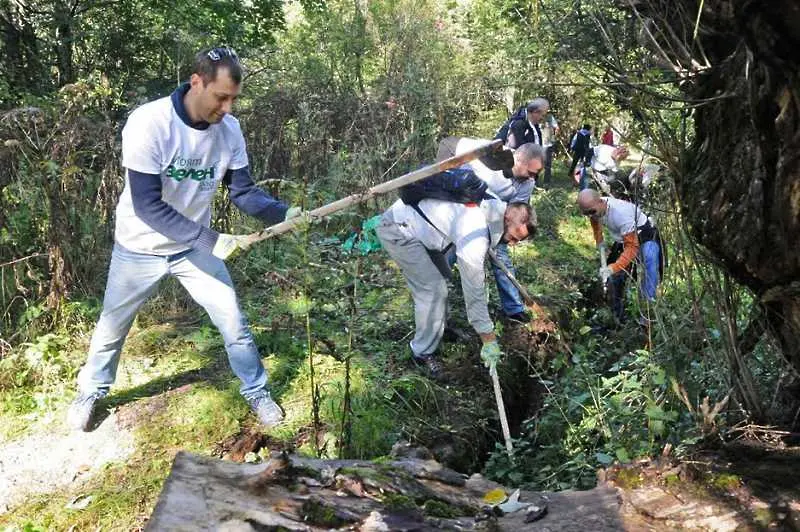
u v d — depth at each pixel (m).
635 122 2.99
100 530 3.26
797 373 2.60
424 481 2.24
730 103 2.27
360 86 9.96
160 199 3.36
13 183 4.99
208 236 3.36
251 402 3.96
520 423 4.70
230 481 1.98
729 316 2.74
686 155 2.53
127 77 10.53
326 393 4.19
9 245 5.00
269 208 3.69
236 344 3.83
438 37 11.22
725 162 2.34
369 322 5.04
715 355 2.90
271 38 11.32
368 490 2.04
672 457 2.34
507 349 5.07
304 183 3.71
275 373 4.47
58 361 4.48
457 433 4.11
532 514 2.02
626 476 2.21
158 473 3.58
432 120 8.98
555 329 4.97
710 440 2.48
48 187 4.86
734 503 2.03
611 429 3.31
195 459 2.06
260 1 11.21
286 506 1.89
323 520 1.84
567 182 10.34
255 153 7.67
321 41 11.23
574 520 1.98
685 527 1.95
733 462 2.33
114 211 5.62
